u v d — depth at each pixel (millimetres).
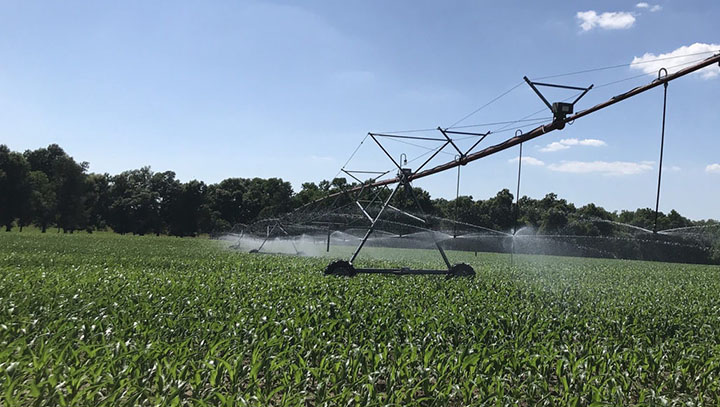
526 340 9633
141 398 6340
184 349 7785
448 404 6910
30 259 24344
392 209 22844
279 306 11758
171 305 11477
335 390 6844
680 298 18297
